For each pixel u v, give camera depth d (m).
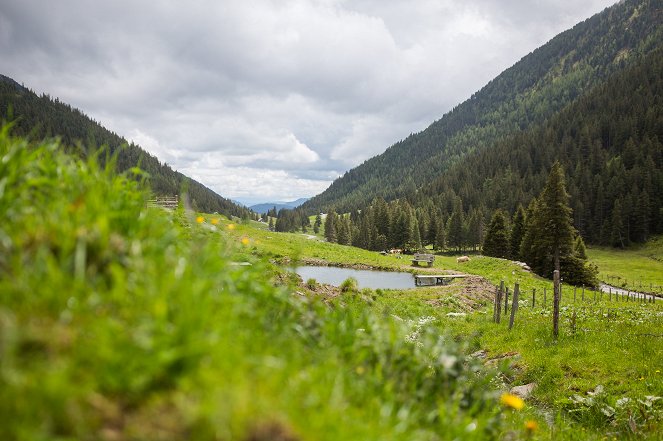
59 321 1.66
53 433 1.29
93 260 2.12
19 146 2.57
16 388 1.30
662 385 9.44
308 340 3.10
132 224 2.59
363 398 2.55
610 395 9.48
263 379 1.83
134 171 3.12
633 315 22.56
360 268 59.09
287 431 1.60
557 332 15.12
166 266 2.33
